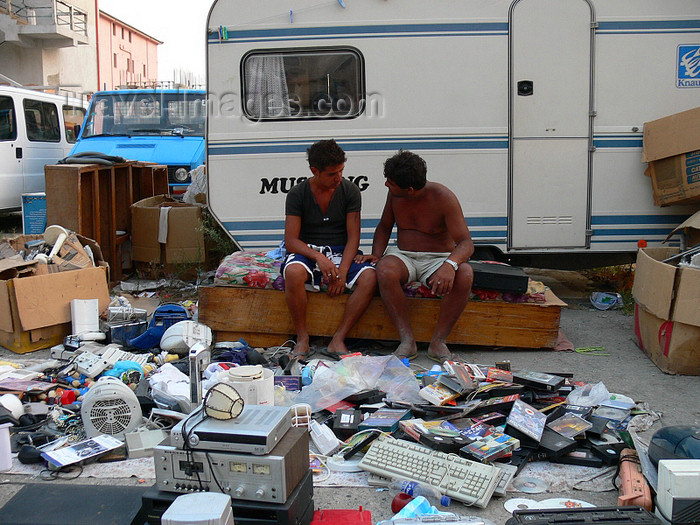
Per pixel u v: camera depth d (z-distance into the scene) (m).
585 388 4.02
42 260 5.28
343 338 4.84
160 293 6.80
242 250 6.30
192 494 2.38
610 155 6.20
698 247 4.91
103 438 3.45
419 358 4.83
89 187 6.87
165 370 4.17
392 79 6.08
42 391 4.03
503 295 4.94
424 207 4.79
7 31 20.61
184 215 7.02
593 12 6.02
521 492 3.06
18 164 10.77
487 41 6.04
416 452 3.17
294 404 3.80
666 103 6.15
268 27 6.03
